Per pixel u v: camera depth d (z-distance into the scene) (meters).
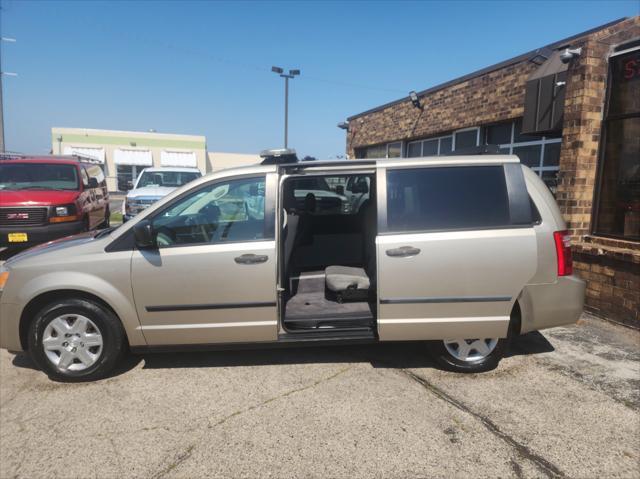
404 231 3.65
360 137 14.85
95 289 3.65
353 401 3.48
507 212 3.68
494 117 8.74
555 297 3.71
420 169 3.78
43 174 9.52
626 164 5.22
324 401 3.49
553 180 7.68
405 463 2.77
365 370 4.00
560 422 3.19
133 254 3.69
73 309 3.70
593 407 3.37
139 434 3.09
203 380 3.84
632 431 3.08
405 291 3.62
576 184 5.49
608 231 5.42
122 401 3.51
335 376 3.90
